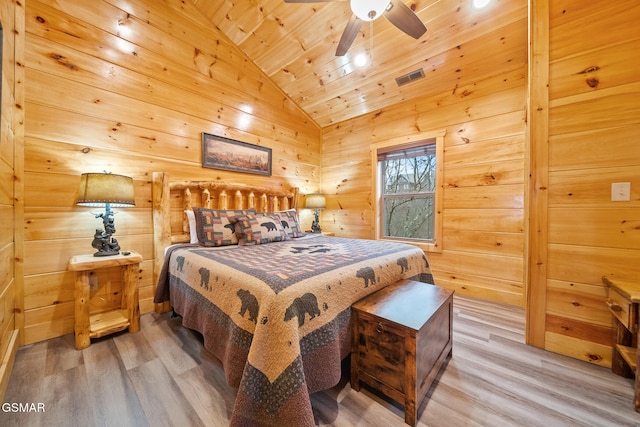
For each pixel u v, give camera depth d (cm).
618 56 148
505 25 218
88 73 200
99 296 208
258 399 97
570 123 162
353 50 268
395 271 176
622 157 148
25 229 174
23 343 172
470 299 264
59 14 186
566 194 164
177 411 118
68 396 126
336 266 146
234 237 241
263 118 334
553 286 168
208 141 275
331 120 401
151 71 234
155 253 231
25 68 172
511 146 250
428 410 119
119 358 158
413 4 213
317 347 113
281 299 105
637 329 122
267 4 240
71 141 192
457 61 259
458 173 283
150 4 233
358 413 118
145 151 231
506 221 253
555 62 166
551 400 125
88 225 201
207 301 147
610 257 152
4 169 146
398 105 333
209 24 276
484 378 142
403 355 114
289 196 362
